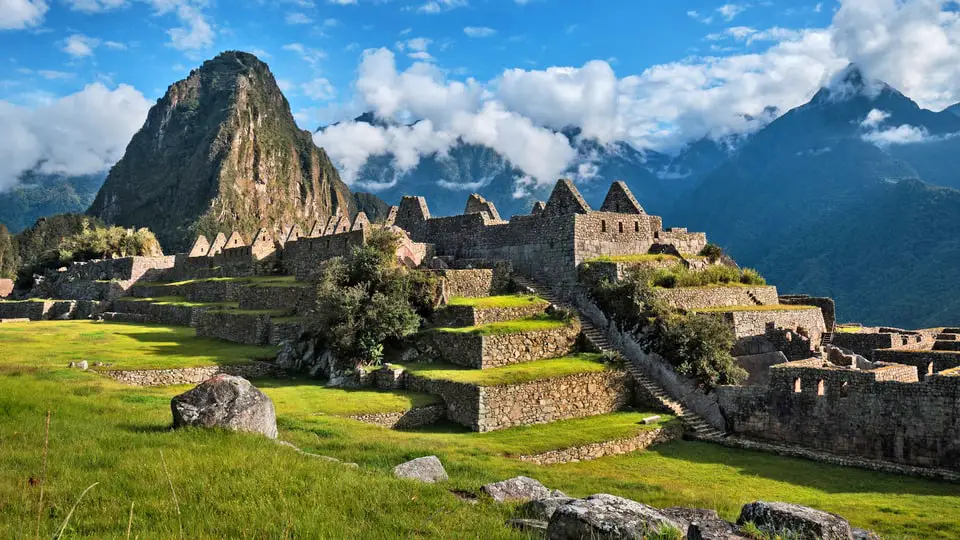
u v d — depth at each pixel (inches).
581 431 1139.9
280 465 539.2
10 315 3075.8
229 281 2458.2
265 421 692.1
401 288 1498.5
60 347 1628.9
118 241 4212.6
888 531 711.1
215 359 1441.9
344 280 1508.4
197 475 495.8
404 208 2191.2
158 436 619.5
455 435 1074.7
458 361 1348.4
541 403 1210.0
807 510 422.0
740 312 1524.4
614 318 1494.8
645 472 989.2
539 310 1533.0
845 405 1095.0
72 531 363.3
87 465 515.5
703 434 1229.7
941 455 983.6
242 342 1758.1
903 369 1144.8
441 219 2060.8
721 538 382.9
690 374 1321.4
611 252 1724.9
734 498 826.8
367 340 1380.4
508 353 1343.5
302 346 1528.1
